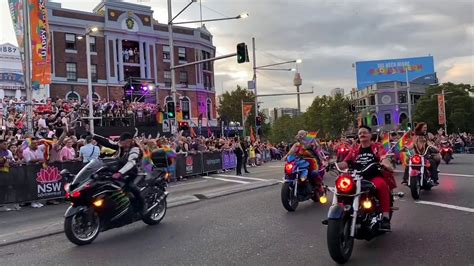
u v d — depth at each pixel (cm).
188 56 5494
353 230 560
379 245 630
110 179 750
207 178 1952
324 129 7812
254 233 732
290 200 930
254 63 4050
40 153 1274
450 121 6906
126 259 613
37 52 1919
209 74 5800
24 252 687
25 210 1187
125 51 4966
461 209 862
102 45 4797
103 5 4881
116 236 766
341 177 578
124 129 3028
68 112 2823
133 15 5009
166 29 5331
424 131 1093
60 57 4512
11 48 3781
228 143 2519
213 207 1024
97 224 739
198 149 2273
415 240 647
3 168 1190
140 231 796
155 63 5175
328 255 589
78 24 4628
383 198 628
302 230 744
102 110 3097
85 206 718
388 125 8612
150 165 992
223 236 720
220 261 579
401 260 555
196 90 5503
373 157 639
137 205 802
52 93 4422
